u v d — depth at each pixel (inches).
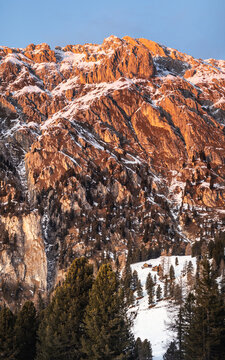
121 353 2073.1
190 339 2295.8
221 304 2260.1
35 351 2503.7
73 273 2458.2
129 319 2289.6
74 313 2283.5
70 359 2214.6
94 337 2128.4
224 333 2247.8
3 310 2428.6
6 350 2289.6
